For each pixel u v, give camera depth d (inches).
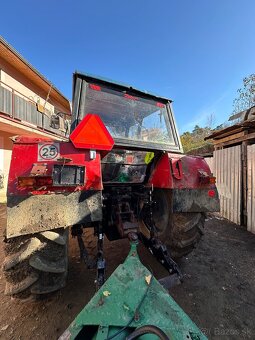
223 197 199.8
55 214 57.6
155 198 103.0
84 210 60.7
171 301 44.1
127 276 50.3
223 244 131.6
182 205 82.7
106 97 89.4
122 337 36.4
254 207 152.3
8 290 58.8
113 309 41.4
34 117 416.5
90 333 39.5
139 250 115.5
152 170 99.6
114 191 99.4
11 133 420.2
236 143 197.9
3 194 328.5
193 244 88.3
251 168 157.5
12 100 338.0
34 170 56.2
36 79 445.7
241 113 196.5
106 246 121.6
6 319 67.8
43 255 59.2
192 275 94.3
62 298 77.4
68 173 58.5
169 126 105.0
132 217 86.0
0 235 145.9
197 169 89.6
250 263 106.6
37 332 62.7
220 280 90.7
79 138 61.9
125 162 94.7
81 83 84.5
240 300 77.9
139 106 97.3
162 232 96.4
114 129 89.4
